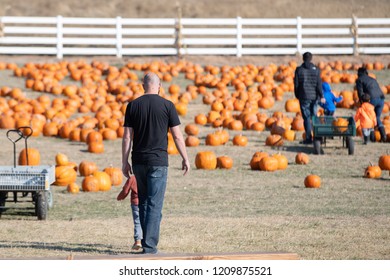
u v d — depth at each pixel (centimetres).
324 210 3325
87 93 6919
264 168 4372
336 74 7838
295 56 9531
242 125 5916
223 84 7388
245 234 2834
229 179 4131
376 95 5334
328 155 4891
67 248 2592
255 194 3719
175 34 9419
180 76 8081
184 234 2834
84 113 6353
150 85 2434
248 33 9450
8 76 7969
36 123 5619
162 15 13150
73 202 3562
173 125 2406
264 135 5606
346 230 2909
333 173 4300
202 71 8225
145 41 9381
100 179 3847
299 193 3741
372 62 9331
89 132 5203
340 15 13012
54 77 7694
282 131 5431
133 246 2544
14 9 13175
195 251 2561
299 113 5925
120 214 3291
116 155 4906
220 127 5800
